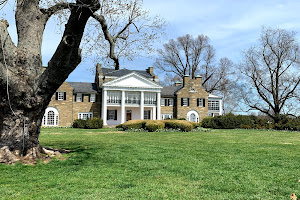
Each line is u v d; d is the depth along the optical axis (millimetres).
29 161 7715
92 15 8008
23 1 8055
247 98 37875
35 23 8188
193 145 12883
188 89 43094
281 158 9055
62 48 7098
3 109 7562
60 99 36812
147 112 43000
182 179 6105
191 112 42844
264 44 36406
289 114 36500
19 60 7551
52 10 8312
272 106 36625
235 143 14070
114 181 5867
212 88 51938
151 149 11141
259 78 36531
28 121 7961
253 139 16922
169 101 43188
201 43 51938
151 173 6684
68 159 8469
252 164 7926
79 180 5949
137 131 24375
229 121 31328
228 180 6016
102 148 11406
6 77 6895
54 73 7566
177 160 8539
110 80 40250
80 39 7344
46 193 4980
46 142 14305
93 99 39406
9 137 7703
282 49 35188
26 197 4730
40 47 8273
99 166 7531
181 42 52469
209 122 32344
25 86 7492
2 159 7418
